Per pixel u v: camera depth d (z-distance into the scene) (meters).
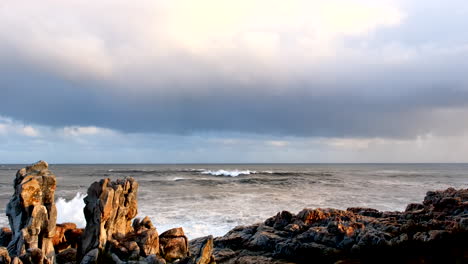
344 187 68.12
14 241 13.41
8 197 51.03
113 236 15.88
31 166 14.37
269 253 19.92
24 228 13.01
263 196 51.22
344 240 19.22
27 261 12.32
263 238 20.80
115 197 15.70
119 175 109.00
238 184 75.25
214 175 114.00
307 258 18.83
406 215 23.56
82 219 34.75
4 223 31.19
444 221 20.73
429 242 19.00
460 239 19.44
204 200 46.19
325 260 18.58
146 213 35.38
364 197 50.22
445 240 19.20
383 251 18.56
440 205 24.86
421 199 48.16
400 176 112.06
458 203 24.19
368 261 18.38
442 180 90.69
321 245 19.14
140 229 17.78
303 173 135.62
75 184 72.44
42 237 13.63
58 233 16.31
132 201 17.45
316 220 22.86
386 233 19.39
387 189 63.44
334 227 20.06
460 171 160.88
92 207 15.12
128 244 15.17
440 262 18.00
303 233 20.53
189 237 26.53
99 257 14.34
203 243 16.19
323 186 70.50
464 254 18.28
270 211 37.38
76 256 14.97
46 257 13.12
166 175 111.19
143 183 76.19
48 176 14.10
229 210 37.75
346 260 18.27
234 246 21.31
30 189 13.43
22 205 13.30
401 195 53.03
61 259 14.83
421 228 20.28
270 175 118.38
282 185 73.12
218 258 19.22
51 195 14.10
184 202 43.97
